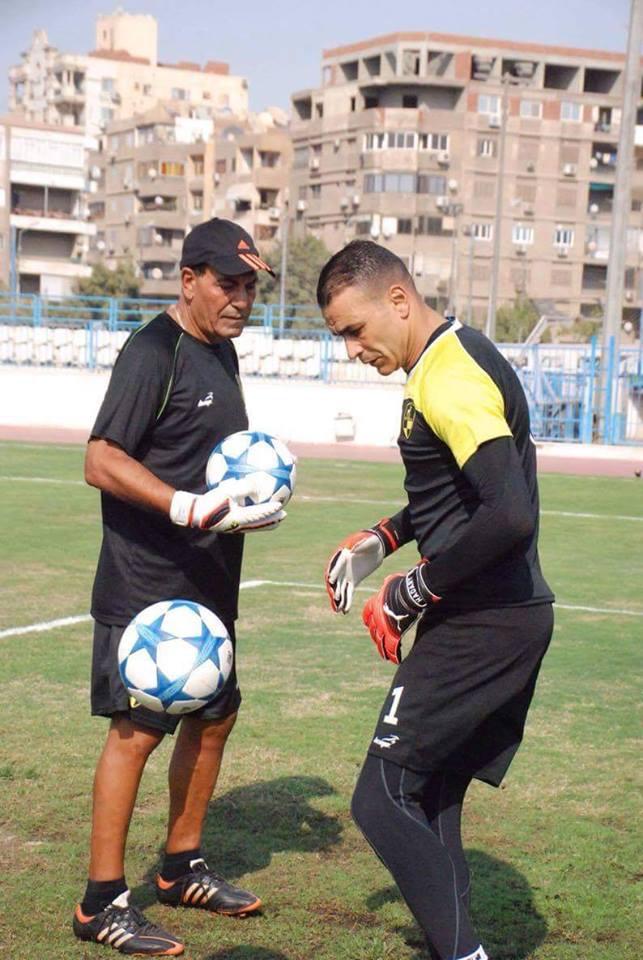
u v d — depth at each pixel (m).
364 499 16.23
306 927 3.79
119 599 3.76
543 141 81.88
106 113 120.50
